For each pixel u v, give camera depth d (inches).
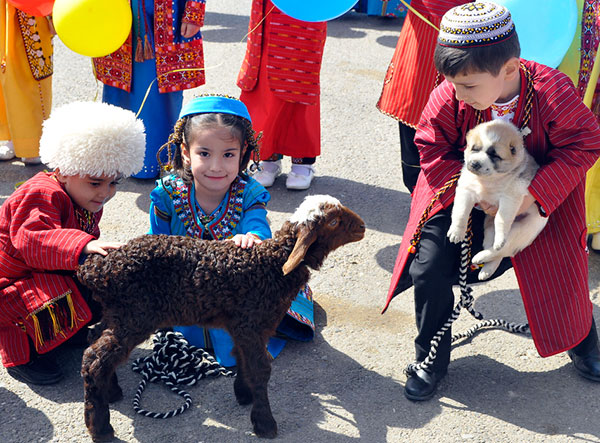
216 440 122.0
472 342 153.2
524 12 144.6
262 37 205.5
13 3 200.5
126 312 115.6
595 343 141.6
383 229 201.5
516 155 114.7
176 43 208.7
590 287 175.6
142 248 115.5
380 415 130.3
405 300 168.2
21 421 124.6
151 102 213.2
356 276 177.5
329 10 159.5
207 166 129.1
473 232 131.9
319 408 131.3
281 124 214.1
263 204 140.3
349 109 290.7
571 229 126.1
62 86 299.6
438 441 124.4
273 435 122.1
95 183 126.1
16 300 127.8
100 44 181.5
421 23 181.3
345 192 223.1
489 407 133.6
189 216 137.8
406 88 186.4
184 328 146.3
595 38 173.3
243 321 117.0
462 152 129.1
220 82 312.8
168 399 132.1
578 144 117.8
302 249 111.9
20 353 132.3
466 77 110.8
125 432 122.6
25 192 125.1
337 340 152.0
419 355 135.7
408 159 196.9
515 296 171.9
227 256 116.2
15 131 221.5
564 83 117.2
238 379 128.2
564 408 134.1
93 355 114.9
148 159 219.1
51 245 118.3
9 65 213.0
